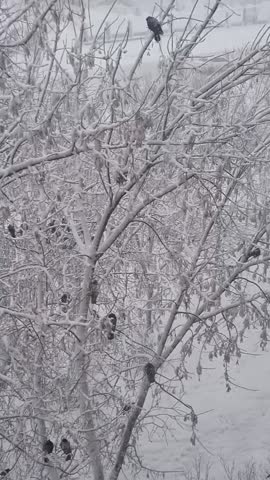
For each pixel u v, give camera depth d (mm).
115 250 9367
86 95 7945
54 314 7812
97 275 9055
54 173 9031
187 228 9820
